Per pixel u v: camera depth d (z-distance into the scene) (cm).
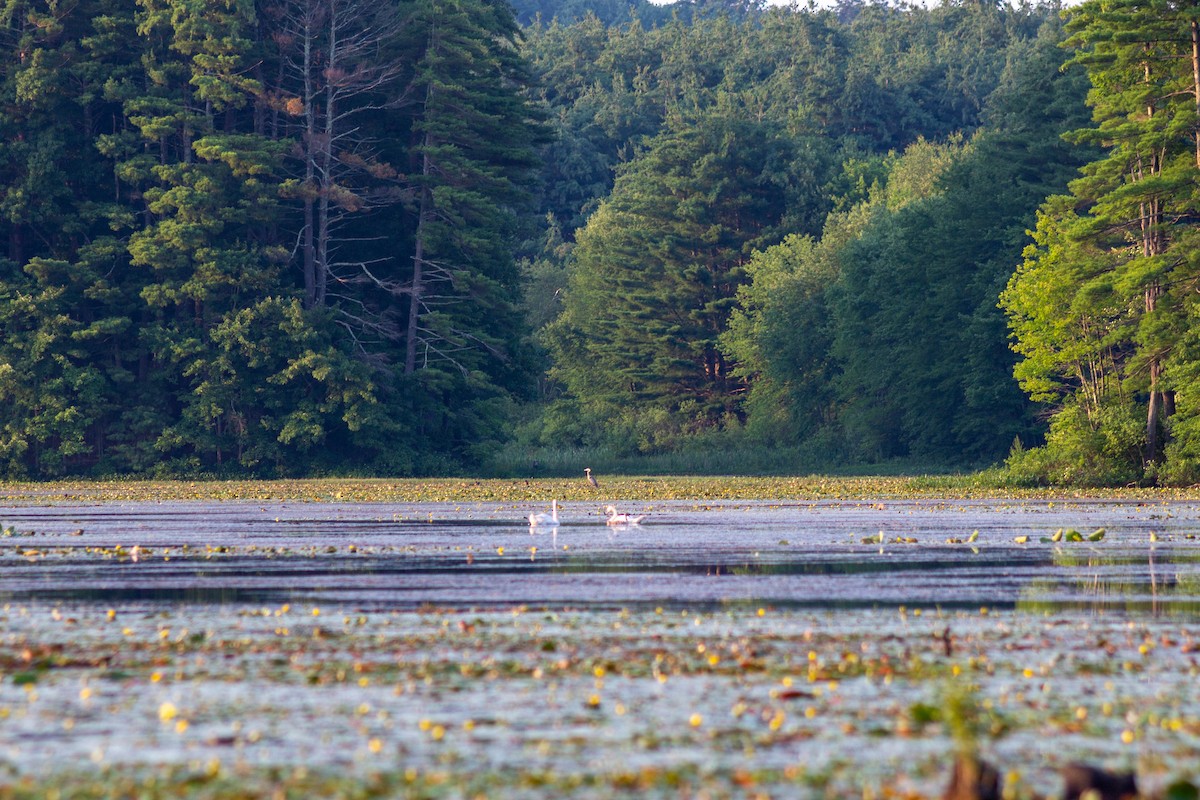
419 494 17438
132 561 8325
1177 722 3922
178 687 4375
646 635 5381
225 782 3297
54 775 3366
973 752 3186
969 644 5172
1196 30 18012
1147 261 17650
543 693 4291
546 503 15375
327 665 4738
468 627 5559
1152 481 18375
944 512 13375
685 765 3466
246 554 8769
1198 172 17488
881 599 6481
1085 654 4975
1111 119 19038
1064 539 9762
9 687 4372
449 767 3441
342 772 3391
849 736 3759
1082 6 18625
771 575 7469
